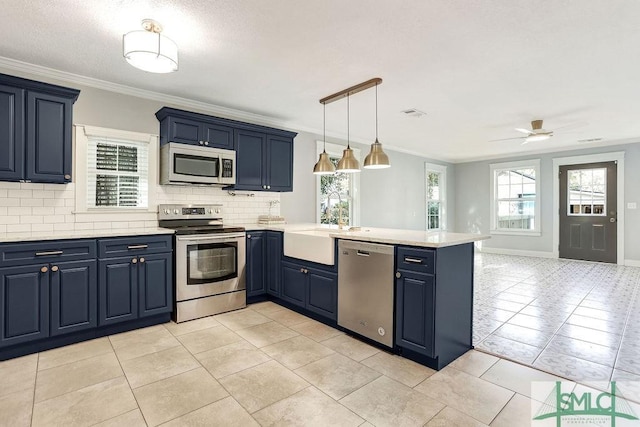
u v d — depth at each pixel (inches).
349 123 191.2
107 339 110.3
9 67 111.0
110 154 131.4
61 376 86.4
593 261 256.4
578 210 263.1
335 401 75.7
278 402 75.3
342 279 113.7
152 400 75.8
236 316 133.3
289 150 172.2
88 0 77.9
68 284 104.6
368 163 114.9
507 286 180.1
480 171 317.1
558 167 271.9
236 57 107.9
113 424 67.5
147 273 119.6
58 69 117.3
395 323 97.8
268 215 178.1
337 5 79.9
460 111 167.5
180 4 79.4
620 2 78.1
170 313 128.3
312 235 125.3
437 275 88.7
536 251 283.9
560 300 153.8
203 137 141.9
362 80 127.5
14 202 111.9
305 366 92.1
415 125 196.2
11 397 76.7
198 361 94.7
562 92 139.5
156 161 141.0
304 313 135.2
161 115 136.5
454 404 74.5
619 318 129.6
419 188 290.8
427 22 87.2
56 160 108.8
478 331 117.3
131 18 85.6
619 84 130.5
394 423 68.1
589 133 219.6
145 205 139.2
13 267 96.0
